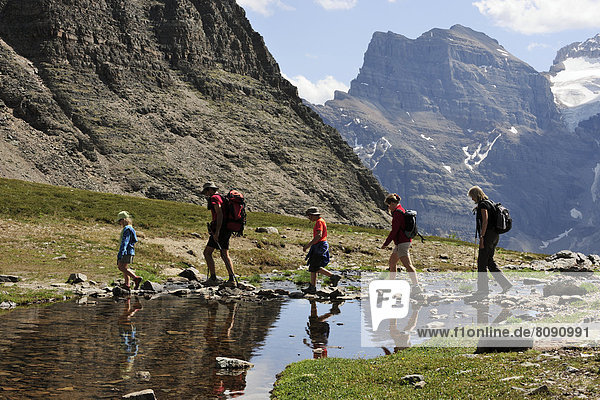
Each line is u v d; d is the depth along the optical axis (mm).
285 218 86312
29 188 58344
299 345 12617
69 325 13719
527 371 8562
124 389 8969
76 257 26188
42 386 8953
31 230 31891
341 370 9922
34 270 22531
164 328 13859
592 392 7309
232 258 32500
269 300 19812
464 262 42156
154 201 79375
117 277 22797
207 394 8930
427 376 8906
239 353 11695
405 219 20469
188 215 56438
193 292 20859
